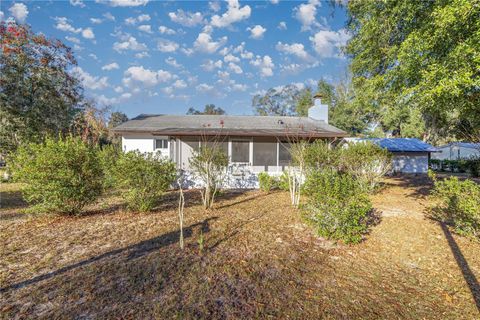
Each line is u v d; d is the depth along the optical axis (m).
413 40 5.57
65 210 6.32
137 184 6.83
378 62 8.23
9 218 6.44
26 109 14.02
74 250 4.31
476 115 6.62
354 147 10.02
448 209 4.82
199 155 8.77
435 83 5.03
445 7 4.80
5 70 13.23
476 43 4.51
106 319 2.55
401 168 18.88
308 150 9.27
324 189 4.94
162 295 2.99
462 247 4.61
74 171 6.27
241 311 2.72
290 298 3.00
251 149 12.83
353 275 3.62
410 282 3.46
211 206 7.68
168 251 4.28
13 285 3.18
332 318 2.66
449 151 26.80
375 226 5.84
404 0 6.14
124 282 3.26
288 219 6.34
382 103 9.16
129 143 14.07
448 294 3.19
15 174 6.08
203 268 3.68
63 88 15.97
